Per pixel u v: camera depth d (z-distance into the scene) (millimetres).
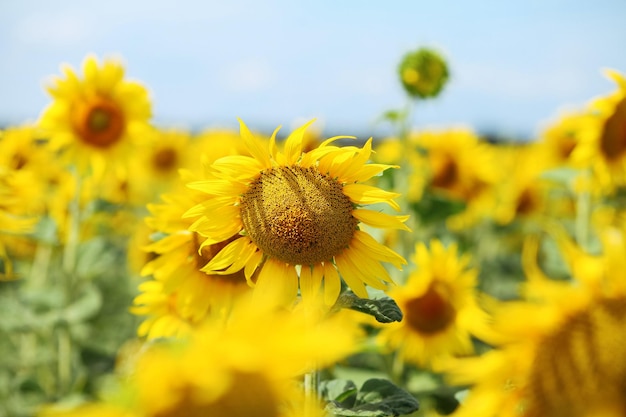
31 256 2090
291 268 863
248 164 874
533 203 2609
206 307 978
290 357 390
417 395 1382
